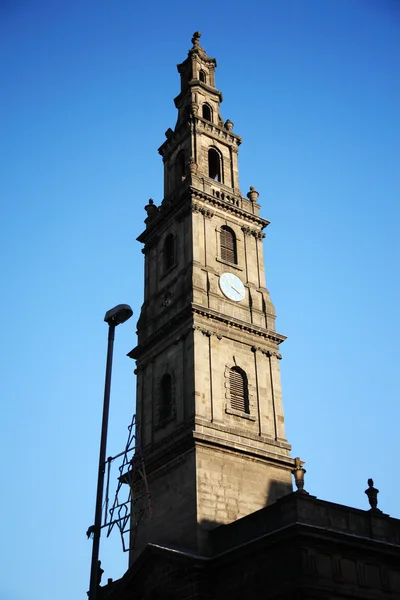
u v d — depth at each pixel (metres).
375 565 38.72
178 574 41.00
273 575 37.06
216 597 39.66
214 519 43.56
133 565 43.59
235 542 40.97
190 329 49.56
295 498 38.25
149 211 60.62
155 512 46.78
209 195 55.91
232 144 62.16
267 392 50.78
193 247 53.03
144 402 52.06
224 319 50.72
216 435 46.25
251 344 51.75
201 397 47.16
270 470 47.72
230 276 53.81
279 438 49.41
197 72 66.19
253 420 48.97
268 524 39.25
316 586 35.62
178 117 64.69
